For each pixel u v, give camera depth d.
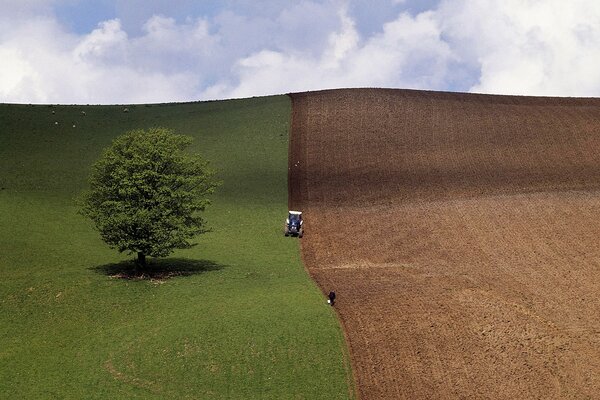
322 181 89.25
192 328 48.53
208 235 74.94
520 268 61.69
